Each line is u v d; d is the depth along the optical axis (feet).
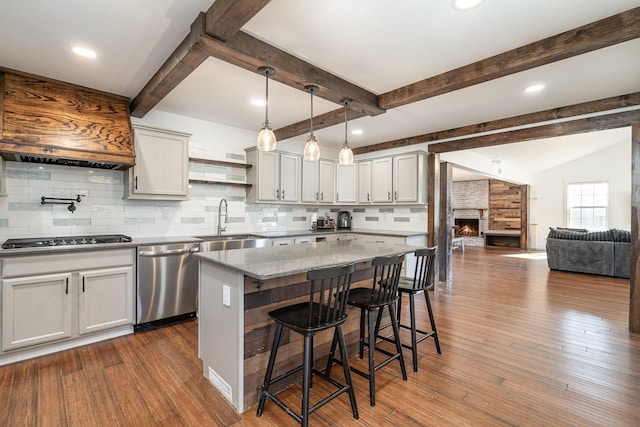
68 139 8.86
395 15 6.12
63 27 6.61
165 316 10.29
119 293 9.36
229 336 6.47
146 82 9.34
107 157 9.42
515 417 5.98
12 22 6.40
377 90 9.68
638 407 6.26
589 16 6.15
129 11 6.07
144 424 5.75
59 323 8.33
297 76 7.74
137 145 10.65
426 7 5.87
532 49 7.11
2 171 8.68
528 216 31.32
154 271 10.02
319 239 15.80
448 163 17.10
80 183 10.45
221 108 11.71
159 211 12.19
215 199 13.82
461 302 13.46
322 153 18.66
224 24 5.76
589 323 10.96
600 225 27.91
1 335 7.56
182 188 11.69
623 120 10.55
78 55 7.79
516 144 19.27
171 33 6.83
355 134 15.64
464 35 6.82
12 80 8.57
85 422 5.76
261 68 7.33
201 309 7.53
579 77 8.87
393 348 9.05
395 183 16.20
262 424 5.81
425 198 15.80
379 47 7.30
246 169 14.89
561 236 20.43
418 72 8.54
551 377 7.40
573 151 25.00
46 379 7.14
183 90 9.98
